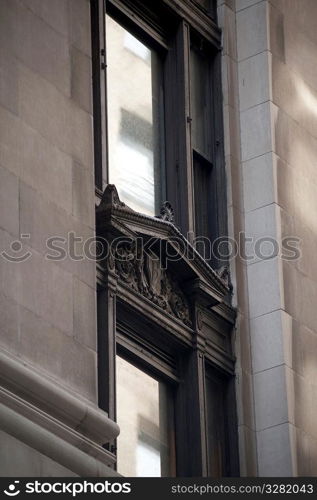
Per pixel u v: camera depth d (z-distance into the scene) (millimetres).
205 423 55125
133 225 54125
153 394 54656
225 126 61781
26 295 46719
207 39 63031
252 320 58688
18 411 44531
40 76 50438
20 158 48344
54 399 45656
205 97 62625
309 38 65875
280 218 60062
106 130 55781
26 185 48188
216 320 57906
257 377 57719
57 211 49062
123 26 60031
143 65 60375
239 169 61406
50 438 44750
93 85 56156
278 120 62062
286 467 55719
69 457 45031
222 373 57500
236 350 57969
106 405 50500
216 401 57250
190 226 58406
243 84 62781
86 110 51875
